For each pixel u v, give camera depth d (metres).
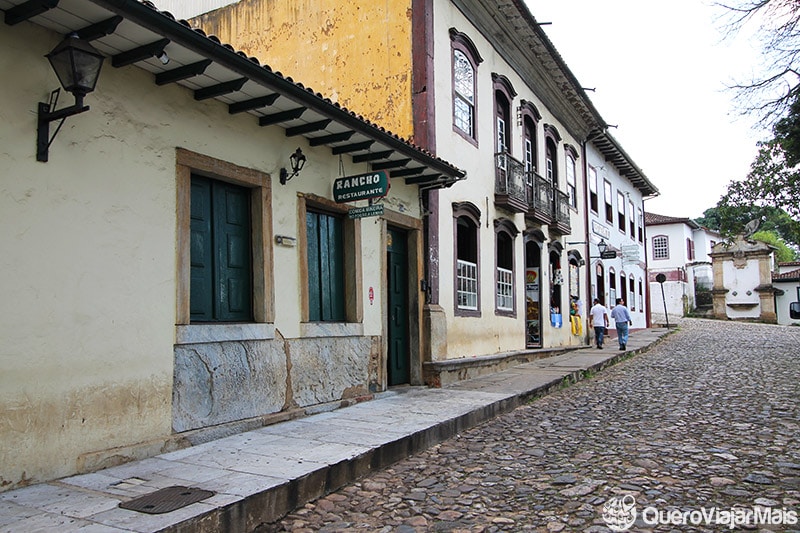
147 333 6.02
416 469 6.39
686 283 51.34
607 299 25.23
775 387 11.32
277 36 13.35
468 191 13.13
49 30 5.23
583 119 21.58
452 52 12.61
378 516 5.00
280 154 7.91
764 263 46.28
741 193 23.22
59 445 5.19
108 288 5.68
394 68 11.77
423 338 11.11
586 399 10.63
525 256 16.45
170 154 6.38
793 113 12.54
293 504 5.14
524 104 16.45
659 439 7.29
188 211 6.57
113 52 5.62
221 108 7.04
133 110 6.00
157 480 5.11
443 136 11.99
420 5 11.59
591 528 4.52
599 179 24.64
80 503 4.50
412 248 11.16
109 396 5.62
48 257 5.19
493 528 4.63
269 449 6.22
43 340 5.12
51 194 5.24
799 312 28.47
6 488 4.80
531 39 15.78
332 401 8.62
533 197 16.41
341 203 9.00
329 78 12.50
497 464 6.47
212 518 4.35
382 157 9.28
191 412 6.45
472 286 13.33
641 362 17.03
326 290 9.01
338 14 12.52
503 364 13.80
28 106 5.09
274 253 7.73
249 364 7.22
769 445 6.84
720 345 22.20
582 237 22.05
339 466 5.74
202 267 6.93
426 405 8.92
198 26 14.69
